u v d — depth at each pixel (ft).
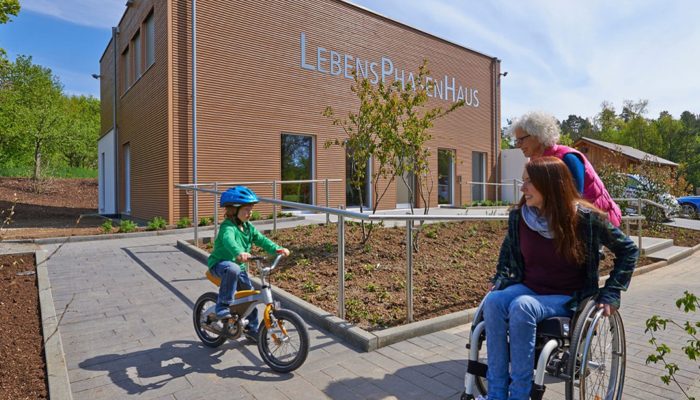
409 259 13.46
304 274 18.61
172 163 36.27
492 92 67.10
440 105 58.49
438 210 50.39
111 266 21.33
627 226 29.55
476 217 15.38
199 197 37.63
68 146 89.97
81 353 11.50
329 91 46.78
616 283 7.89
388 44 52.39
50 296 15.52
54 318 13.38
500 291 8.36
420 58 56.13
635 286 21.21
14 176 94.53
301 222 34.86
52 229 35.76
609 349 9.31
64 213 56.08
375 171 49.47
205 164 37.91
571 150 9.69
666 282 22.16
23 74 92.12
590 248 8.01
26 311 14.26
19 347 11.23
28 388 9.23
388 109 23.18
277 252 11.51
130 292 16.99
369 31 50.49
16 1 26.25
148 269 20.80
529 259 8.52
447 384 10.02
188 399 9.20
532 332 7.58
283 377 10.30
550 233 8.11
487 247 24.99
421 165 23.72
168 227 33.99
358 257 21.38
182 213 36.70
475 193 66.03
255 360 11.23
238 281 11.71
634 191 40.52
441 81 58.75
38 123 82.79
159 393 9.45
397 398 9.37
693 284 21.62
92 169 124.47
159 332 13.03
